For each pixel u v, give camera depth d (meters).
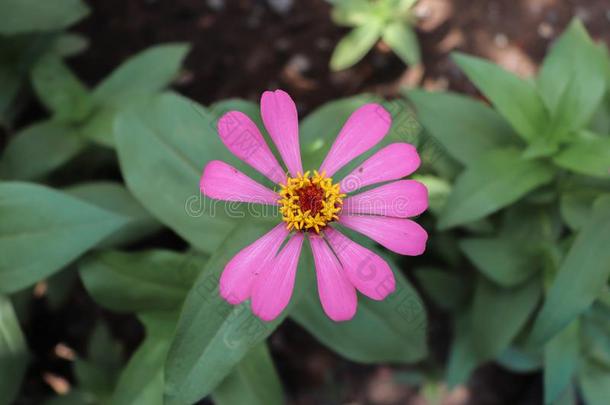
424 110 0.36
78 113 0.38
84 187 0.36
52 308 0.42
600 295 0.32
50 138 0.38
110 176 0.42
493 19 0.46
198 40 0.46
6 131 0.43
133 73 0.39
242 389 0.32
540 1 0.46
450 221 0.34
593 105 0.35
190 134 0.33
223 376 0.29
